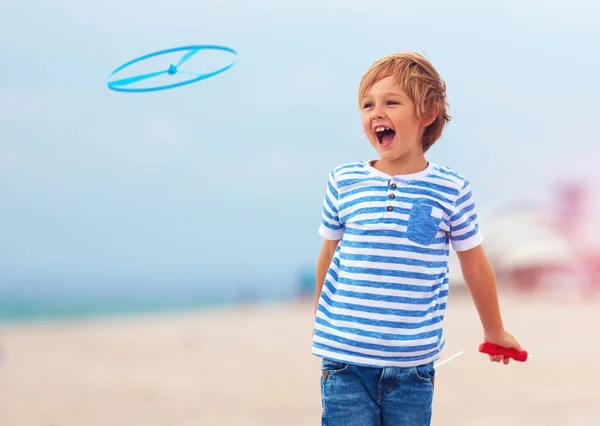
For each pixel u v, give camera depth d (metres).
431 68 2.58
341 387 2.44
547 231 22.41
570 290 20.22
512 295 19.22
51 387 6.61
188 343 10.02
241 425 4.93
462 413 5.08
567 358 7.63
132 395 6.14
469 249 2.54
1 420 5.24
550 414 5.05
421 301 2.43
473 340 9.20
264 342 10.04
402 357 2.40
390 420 2.44
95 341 10.53
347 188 2.57
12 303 24.86
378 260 2.44
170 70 3.14
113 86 3.05
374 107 2.51
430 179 2.52
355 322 2.43
